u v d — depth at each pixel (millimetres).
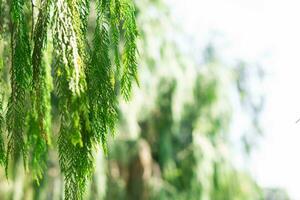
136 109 5449
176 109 6059
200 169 6242
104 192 5266
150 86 5699
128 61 1354
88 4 1343
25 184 4914
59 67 1228
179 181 6359
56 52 1240
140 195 6355
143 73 5570
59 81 1224
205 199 6184
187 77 6195
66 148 1307
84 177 1324
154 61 5742
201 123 6395
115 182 6148
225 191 6289
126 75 1357
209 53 6750
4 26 1604
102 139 1315
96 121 1305
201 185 6199
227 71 6641
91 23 3551
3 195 4938
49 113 1356
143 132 6395
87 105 1219
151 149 6512
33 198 5004
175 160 6438
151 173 6422
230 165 6344
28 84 1337
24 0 1370
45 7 1296
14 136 1335
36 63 1305
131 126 5449
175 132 6312
